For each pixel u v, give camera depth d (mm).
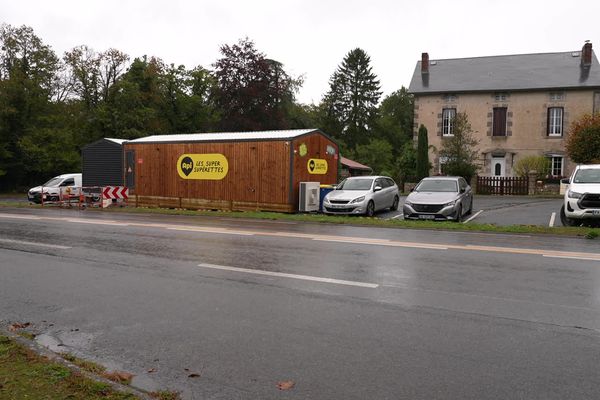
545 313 5695
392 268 8227
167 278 7707
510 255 9359
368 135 71688
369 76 71750
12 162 45719
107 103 45969
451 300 6277
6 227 14609
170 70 49125
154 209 22094
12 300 6625
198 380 4105
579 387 3840
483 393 3764
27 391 3760
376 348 4707
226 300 6426
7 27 46156
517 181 31500
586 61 36625
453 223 14750
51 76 47844
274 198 20734
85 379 3971
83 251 10227
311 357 4520
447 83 39250
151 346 4887
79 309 6172
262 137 21172
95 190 27438
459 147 32812
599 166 14859
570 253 9523
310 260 8992
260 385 3984
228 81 43281
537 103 36375
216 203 22281
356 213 18500
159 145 23938
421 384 3932
